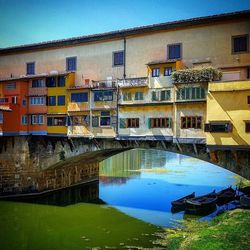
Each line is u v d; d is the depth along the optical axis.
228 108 29.14
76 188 48.09
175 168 64.56
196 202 34.03
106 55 38.75
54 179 44.84
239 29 31.95
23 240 28.81
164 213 35.34
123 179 54.19
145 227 31.09
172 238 27.58
